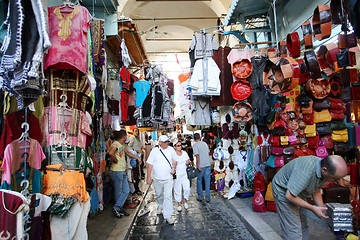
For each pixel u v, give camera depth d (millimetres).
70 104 2578
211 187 7426
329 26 2455
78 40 2396
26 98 1876
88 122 2812
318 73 2797
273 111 4246
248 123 5836
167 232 4086
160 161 4625
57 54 2287
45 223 2258
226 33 5246
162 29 13656
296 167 2297
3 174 1887
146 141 12883
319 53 2857
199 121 5215
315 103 3877
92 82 2529
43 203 2145
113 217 4609
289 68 2770
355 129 3076
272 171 4359
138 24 12281
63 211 2281
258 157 5332
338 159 2062
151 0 10234
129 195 5430
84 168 2588
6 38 1618
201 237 3809
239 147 5812
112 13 4672
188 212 5168
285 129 3988
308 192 2391
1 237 1589
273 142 4148
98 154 4469
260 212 4508
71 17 2408
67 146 2469
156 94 5852
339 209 3240
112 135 5875
